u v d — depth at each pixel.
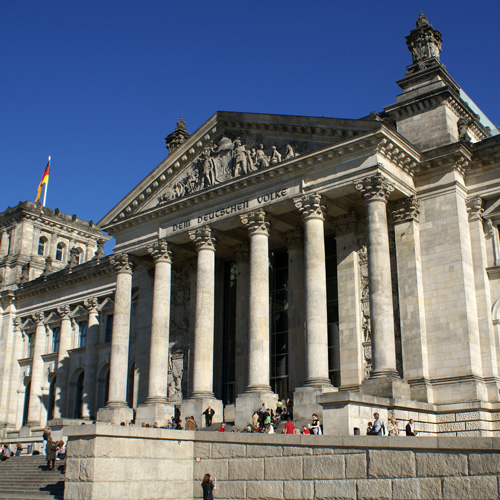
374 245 50.44
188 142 66.00
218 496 34.72
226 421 61.03
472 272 53.75
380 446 28.58
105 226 70.94
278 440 32.81
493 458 25.30
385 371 47.81
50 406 93.88
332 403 41.50
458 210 53.62
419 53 61.19
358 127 53.03
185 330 70.69
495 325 52.50
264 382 54.44
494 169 54.69
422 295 53.59
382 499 28.11
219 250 69.69
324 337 51.69
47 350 96.81
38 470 50.62
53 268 107.94
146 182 68.81
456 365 50.53
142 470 34.75
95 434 33.50
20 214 107.56
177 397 68.62
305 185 55.62
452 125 57.38
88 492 32.94
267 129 60.03
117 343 66.88
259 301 56.25
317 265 53.19
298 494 31.28
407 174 55.62
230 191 60.66
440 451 26.72
